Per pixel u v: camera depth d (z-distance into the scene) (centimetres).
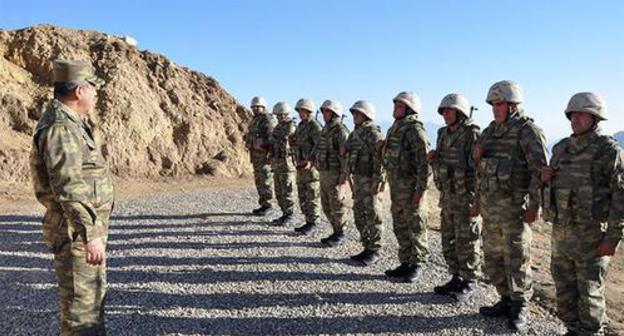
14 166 1709
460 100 605
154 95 2298
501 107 530
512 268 530
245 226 1058
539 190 501
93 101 382
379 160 758
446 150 620
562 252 477
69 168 346
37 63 2142
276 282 686
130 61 2361
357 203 785
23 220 1120
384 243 930
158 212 1231
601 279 468
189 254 828
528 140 512
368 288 665
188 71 2597
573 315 483
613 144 448
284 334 520
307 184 980
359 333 525
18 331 505
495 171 528
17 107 1947
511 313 539
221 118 2448
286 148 1053
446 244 637
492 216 539
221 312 575
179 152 2214
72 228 363
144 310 573
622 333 551
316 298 625
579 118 460
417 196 668
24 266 746
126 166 2017
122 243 898
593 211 453
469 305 604
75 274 368
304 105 962
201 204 1377
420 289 664
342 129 866
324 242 898
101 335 381
